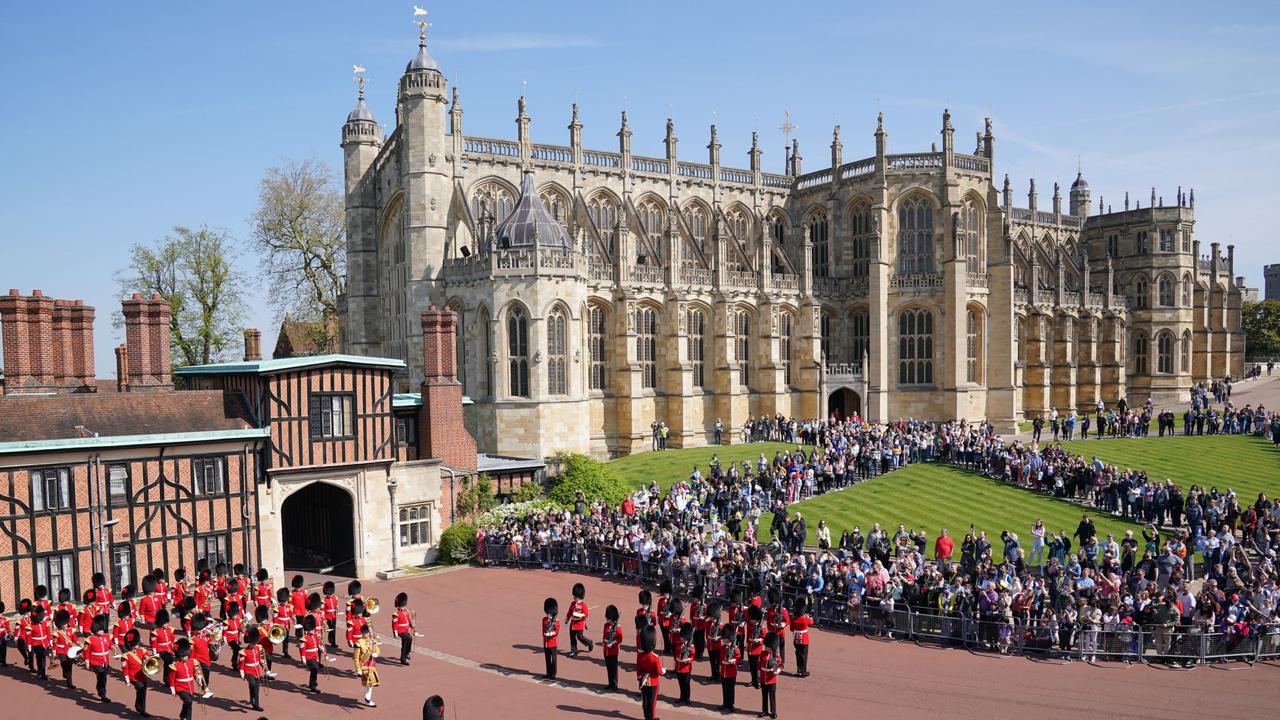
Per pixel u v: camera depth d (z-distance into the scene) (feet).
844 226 265.95
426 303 210.79
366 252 240.53
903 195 252.42
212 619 88.58
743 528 140.15
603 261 222.07
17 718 75.10
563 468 169.58
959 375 243.19
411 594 119.55
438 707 53.67
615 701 78.28
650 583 118.21
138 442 110.32
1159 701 77.25
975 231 256.52
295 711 76.43
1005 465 164.45
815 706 76.28
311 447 127.65
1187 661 87.86
